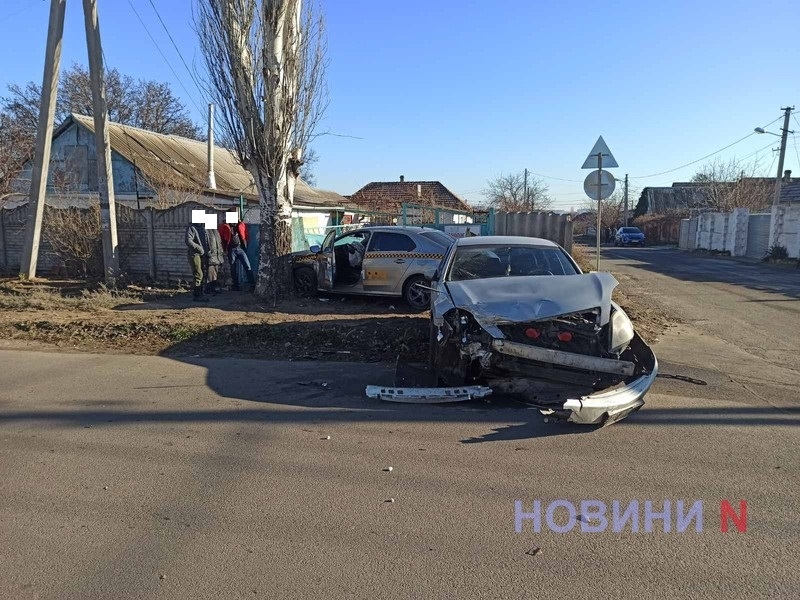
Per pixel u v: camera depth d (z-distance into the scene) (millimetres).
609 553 3242
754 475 4223
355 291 11422
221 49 10422
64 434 5066
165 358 7781
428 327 8727
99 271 15016
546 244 7555
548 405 5480
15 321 9656
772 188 45500
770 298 13391
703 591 2895
